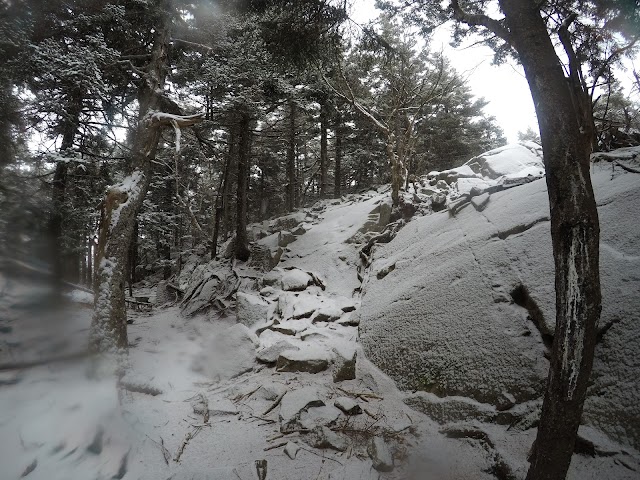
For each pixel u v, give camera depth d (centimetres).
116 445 388
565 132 252
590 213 241
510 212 678
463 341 489
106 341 593
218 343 706
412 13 618
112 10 748
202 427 454
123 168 932
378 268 924
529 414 370
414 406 471
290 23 622
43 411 422
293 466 368
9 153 644
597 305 235
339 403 477
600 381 350
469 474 338
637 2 407
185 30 910
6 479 332
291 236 1416
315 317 802
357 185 2761
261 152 2367
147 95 769
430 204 1113
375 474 354
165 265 2180
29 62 639
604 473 289
